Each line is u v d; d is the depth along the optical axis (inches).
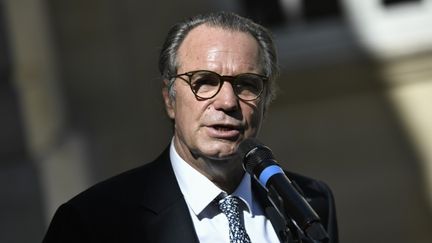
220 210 289.4
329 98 639.1
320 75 639.1
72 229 278.7
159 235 280.4
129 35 625.3
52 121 640.4
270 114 636.7
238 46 278.7
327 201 319.9
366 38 644.1
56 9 630.5
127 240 278.1
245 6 644.1
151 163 301.0
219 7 630.5
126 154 624.4
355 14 651.5
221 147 275.3
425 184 636.7
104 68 627.5
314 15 650.2
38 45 638.5
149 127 623.5
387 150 639.8
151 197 286.4
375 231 637.9
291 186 259.6
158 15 622.5
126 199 285.3
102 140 625.6
